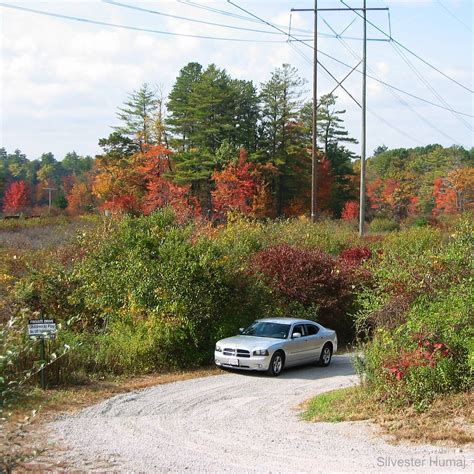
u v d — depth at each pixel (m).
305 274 23.77
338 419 11.11
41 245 35.50
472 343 10.68
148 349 17.36
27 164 179.88
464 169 90.00
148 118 72.12
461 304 11.45
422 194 100.44
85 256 21.62
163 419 11.45
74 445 9.30
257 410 12.49
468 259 13.01
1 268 22.97
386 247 29.69
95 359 15.87
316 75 34.69
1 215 106.62
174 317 18.39
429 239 32.84
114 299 19.41
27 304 18.67
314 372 18.27
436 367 11.26
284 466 8.15
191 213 46.00
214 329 19.36
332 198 81.38
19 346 10.89
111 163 70.38
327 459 8.45
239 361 17.22
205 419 11.55
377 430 10.10
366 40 35.66
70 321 12.11
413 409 11.02
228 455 8.77
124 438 9.84
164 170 66.69
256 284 20.88
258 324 18.92
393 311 13.07
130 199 59.28
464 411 10.41
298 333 18.34
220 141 73.06
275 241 29.06
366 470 7.84
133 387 14.70
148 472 7.89
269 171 70.44
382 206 98.31
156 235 19.91
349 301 24.33
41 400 12.45
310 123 86.31
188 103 75.81
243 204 57.38
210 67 73.88
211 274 19.12
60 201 99.69
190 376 16.83
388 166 132.88
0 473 7.15
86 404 12.52
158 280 18.83
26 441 9.41
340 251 31.94
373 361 12.56
